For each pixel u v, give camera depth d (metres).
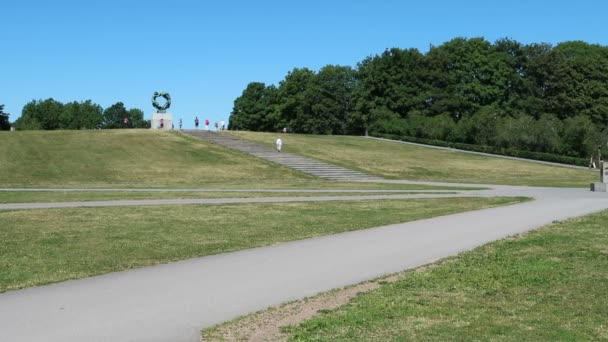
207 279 11.37
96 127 148.62
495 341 7.63
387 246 14.95
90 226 18.77
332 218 20.81
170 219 20.50
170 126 79.44
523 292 10.20
